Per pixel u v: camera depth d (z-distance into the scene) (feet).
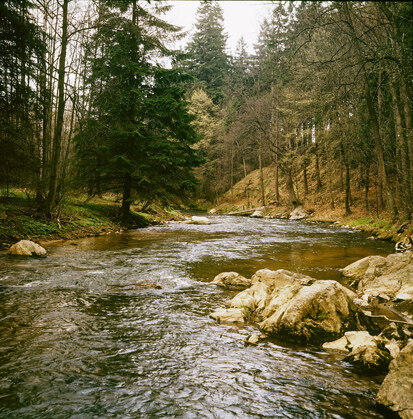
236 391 11.64
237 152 171.42
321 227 81.41
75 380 12.05
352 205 102.68
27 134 39.52
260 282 23.62
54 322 17.54
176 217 101.86
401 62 28.99
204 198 192.44
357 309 17.93
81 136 51.75
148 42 65.00
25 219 45.93
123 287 25.12
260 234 64.80
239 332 17.22
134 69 62.13
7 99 35.17
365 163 86.43
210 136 172.45
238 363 13.76
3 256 33.53
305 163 131.75
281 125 127.44
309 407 10.73
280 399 11.19
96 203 75.00
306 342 15.92
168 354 14.42
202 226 80.02
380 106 63.05
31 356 13.70
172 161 64.54
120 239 51.65
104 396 11.12
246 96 152.97
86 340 15.52
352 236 62.13
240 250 44.52
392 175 81.92
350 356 14.16
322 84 40.37
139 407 10.57
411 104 37.55
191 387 11.84
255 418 10.12
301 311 16.99
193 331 17.16
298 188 144.25
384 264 27.20
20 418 9.83
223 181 176.76
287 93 88.02
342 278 29.43
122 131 59.36
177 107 63.10
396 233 54.54
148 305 21.18
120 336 16.17
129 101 64.59
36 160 43.37
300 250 45.01
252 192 168.96
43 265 30.91
